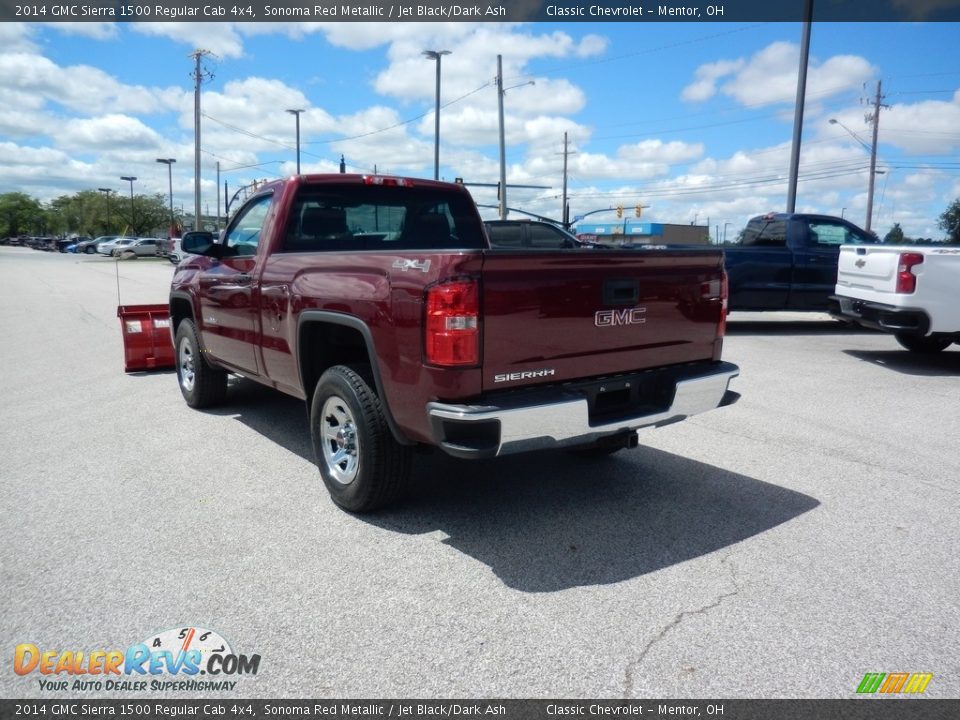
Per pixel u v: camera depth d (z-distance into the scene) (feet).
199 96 133.18
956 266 26.99
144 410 21.99
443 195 18.83
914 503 14.29
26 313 50.93
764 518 13.52
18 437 19.01
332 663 9.06
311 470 16.29
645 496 14.66
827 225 39.01
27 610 10.27
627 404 13.14
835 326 43.86
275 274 15.43
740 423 20.39
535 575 11.28
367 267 12.42
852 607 10.34
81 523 13.24
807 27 61.62
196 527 13.06
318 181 16.76
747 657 9.16
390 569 11.47
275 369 16.21
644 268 12.94
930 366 29.22
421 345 11.19
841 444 18.34
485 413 10.71
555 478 15.74
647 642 9.50
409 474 13.23
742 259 37.83
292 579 11.14
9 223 460.96
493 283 11.07
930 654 9.23
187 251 18.08
